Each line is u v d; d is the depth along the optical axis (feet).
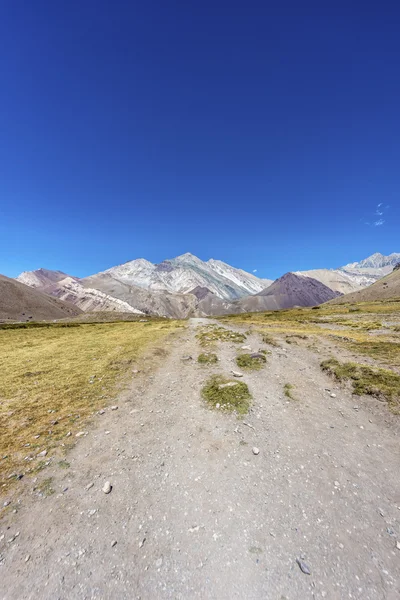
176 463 30.78
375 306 370.53
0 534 21.30
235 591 17.06
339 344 98.89
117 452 32.94
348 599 16.35
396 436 36.04
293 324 204.13
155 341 117.39
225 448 33.76
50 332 166.91
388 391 47.73
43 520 22.65
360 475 28.30
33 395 52.01
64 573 18.28
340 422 40.63
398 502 24.41
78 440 35.65
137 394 53.21
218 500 24.97
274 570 18.35
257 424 40.09
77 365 73.92
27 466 29.99
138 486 26.94
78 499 25.04
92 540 20.77
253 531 21.52
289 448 33.68
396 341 94.17
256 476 28.32
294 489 26.30
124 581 17.76
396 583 17.37
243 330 158.51
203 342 112.57
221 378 61.16
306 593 16.85
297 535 21.11
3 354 92.89
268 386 56.80
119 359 79.77
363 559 18.99
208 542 20.59
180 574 18.19
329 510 23.57
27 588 17.39
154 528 21.93
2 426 39.37
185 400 50.16
